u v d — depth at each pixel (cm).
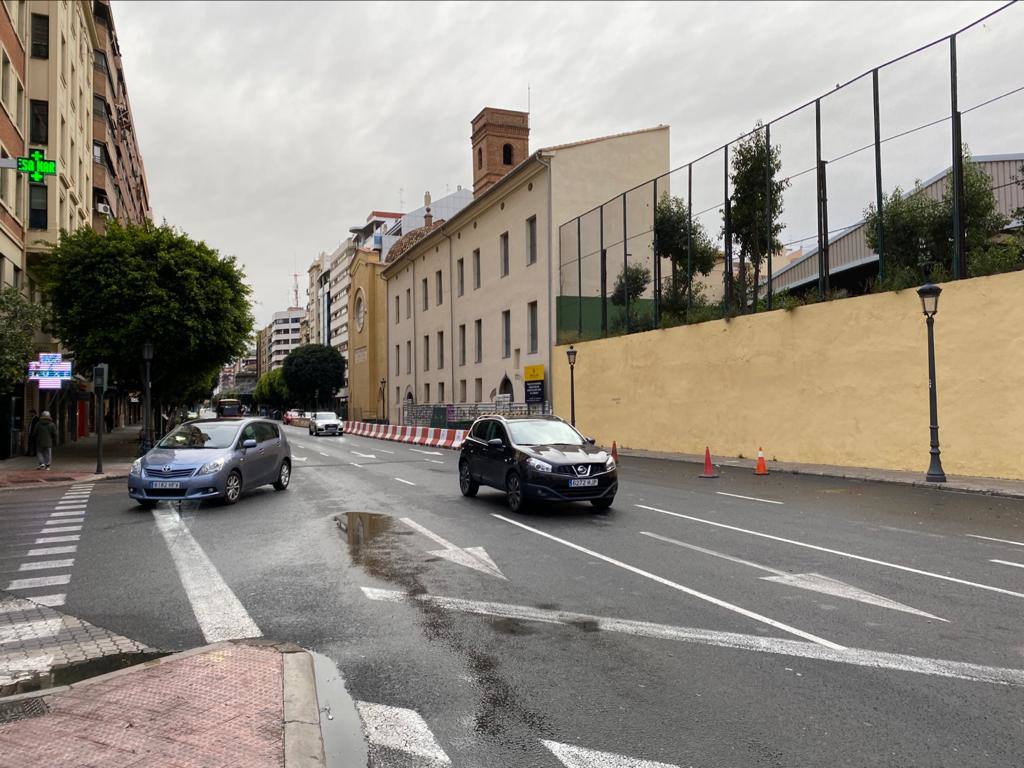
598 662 475
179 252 2541
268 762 324
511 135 4722
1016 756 342
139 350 2494
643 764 337
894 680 440
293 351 8912
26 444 2664
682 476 1695
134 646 520
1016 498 1234
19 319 1850
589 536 927
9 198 2361
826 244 1914
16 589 686
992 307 1441
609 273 2831
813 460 1866
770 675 450
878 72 1758
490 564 769
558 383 3041
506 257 3566
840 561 775
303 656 470
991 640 514
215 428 1341
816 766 334
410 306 5088
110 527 1045
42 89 2702
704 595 640
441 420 3762
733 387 2158
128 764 321
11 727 361
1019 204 1484
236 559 809
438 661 478
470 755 347
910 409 1608
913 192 1672
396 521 1058
